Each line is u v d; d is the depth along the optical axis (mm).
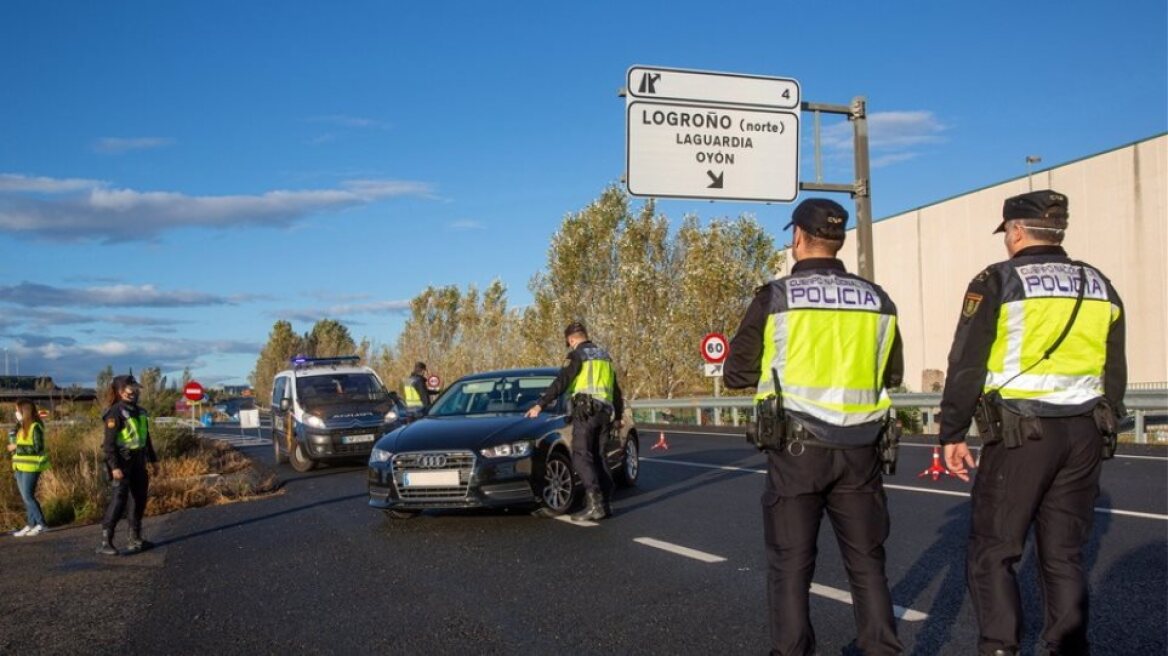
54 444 16203
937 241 33625
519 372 11305
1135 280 26109
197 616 6242
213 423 60125
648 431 23531
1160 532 7246
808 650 3770
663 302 32406
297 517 10625
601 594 6281
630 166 13156
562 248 34250
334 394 17391
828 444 3732
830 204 3969
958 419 4012
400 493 9289
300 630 5770
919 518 8477
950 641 4969
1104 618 5168
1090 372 3918
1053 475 3889
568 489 9641
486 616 5871
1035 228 4047
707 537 8109
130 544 8906
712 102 13406
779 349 3818
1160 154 25328
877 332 3832
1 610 6703
